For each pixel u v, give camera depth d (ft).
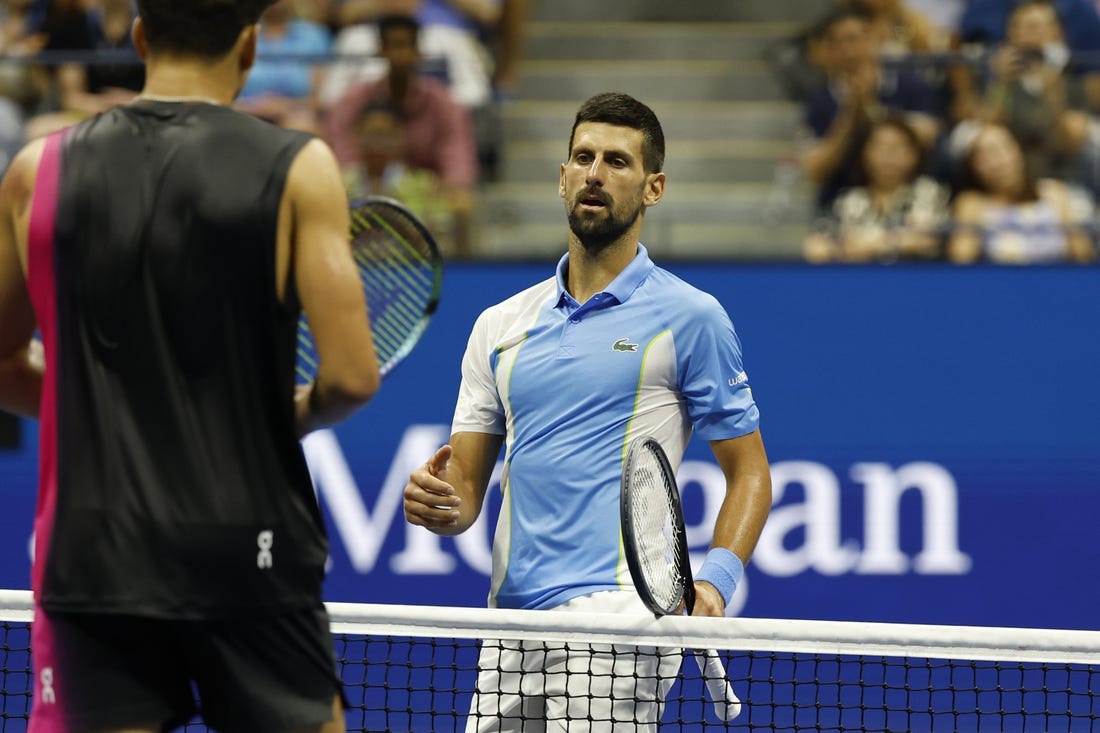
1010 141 97.76
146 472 29.17
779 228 103.30
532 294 45.42
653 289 44.06
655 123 44.37
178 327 29.19
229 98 31.22
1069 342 89.30
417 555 87.76
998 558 88.48
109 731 29.55
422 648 82.99
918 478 88.79
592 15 126.62
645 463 40.42
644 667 43.01
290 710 29.94
